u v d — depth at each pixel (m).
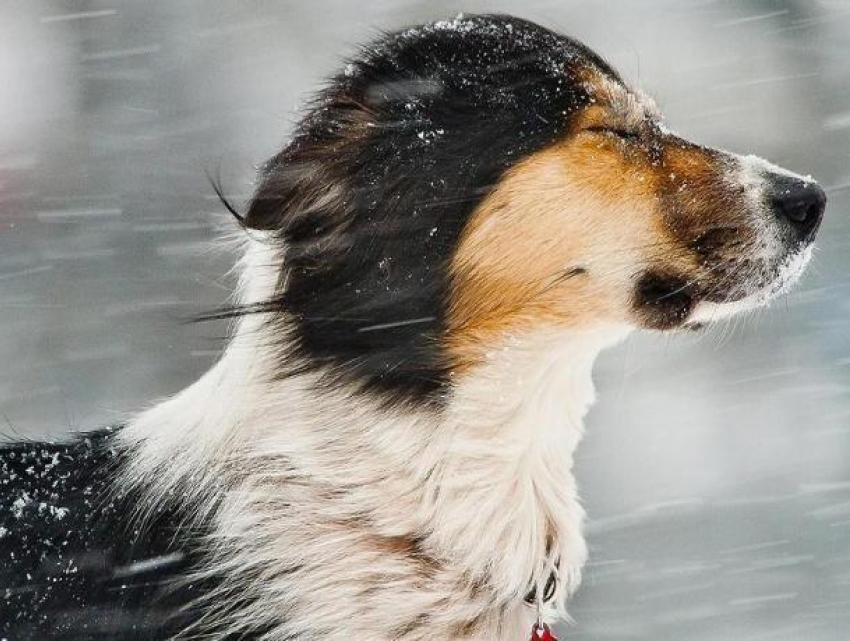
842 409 23.48
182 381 22.59
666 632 18.12
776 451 22.64
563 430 9.60
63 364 22.80
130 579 8.73
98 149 27.78
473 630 9.14
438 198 9.34
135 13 29.52
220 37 29.16
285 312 9.12
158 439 9.23
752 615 18.50
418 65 9.64
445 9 28.61
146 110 28.70
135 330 23.59
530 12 28.70
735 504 21.23
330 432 8.94
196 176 27.14
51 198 26.47
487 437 9.19
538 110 9.66
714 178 9.90
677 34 29.25
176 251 24.62
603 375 23.38
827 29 29.66
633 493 21.59
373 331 9.02
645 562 19.88
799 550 20.02
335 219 9.23
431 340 9.16
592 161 9.73
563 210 9.62
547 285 9.57
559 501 9.55
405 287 9.17
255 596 8.71
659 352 23.25
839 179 28.47
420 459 9.00
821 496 21.38
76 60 29.11
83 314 23.98
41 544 8.97
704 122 28.75
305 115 10.04
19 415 21.44
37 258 24.92
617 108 9.88
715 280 9.88
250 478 8.88
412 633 8.95
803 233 9.98
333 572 8.84
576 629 18.25
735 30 29.53
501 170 9.51
